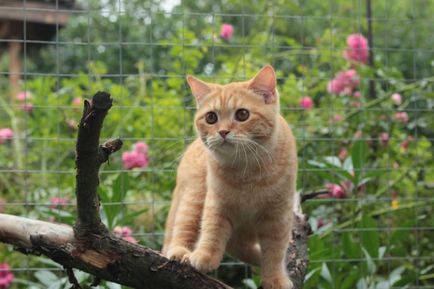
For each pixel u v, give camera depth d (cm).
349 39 185
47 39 315
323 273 155
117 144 110
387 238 173
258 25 210
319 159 176
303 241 141
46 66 314
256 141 129
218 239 128
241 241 137
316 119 184
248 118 130
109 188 173
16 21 289
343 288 157
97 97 104
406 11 290
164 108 172
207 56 218
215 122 131
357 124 185
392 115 184
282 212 129
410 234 180
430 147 196
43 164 180
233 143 128
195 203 135
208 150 130
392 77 187
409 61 277
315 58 208
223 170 128
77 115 186
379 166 182
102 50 287
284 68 230
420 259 170
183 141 167
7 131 183
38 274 154
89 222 113
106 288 146
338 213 176
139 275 117
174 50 185
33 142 190
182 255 128
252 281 156
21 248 118
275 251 129
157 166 175
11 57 294
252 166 128
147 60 274
